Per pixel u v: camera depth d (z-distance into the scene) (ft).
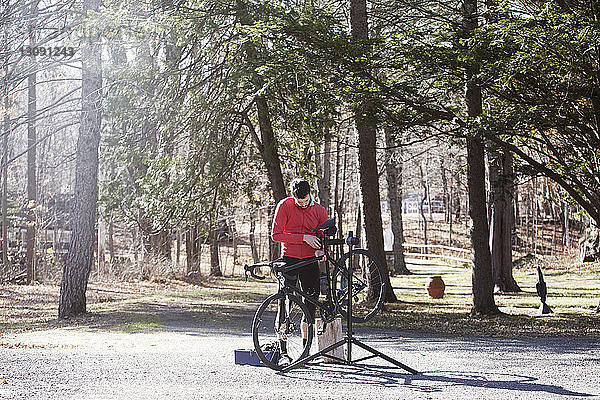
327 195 97.86
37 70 65.92
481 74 45.60
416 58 48.08
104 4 57.31
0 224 102.17
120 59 63.57
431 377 22.77
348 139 107.96
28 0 65.67
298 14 51.65
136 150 58.54
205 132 60.18
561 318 52.11
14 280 92.12
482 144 55.01
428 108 50.72
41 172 118.01
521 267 135.85
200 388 20.25
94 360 26.21
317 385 20.99
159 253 102.32
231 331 43.39
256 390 20.04
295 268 24.32
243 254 166.91
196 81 58.85
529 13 44.04
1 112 79.15
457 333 43.55
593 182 50.52
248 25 49.98
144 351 30.12
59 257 106.22
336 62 48.44
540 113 45.11
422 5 56.49
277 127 61.41
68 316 53.01
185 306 63.57
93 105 54.44
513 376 23.27
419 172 188.34
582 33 39.22
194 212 62.85
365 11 62.64
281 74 47.65
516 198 126.72
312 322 24.30
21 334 41.29
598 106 45.80
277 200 64.69
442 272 128.98
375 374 23.21
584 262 124.06
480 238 55.57
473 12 53.47
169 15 53.36
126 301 68.90
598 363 27.22
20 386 20.24
